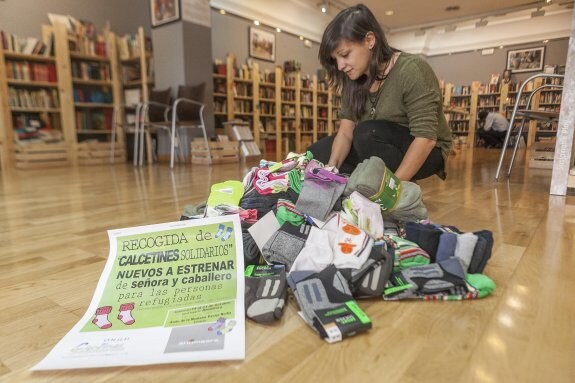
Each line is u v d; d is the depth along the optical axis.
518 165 3.97
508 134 2.52
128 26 5.59
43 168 4.21
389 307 0.69
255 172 1.10
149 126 4.75
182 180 2.80
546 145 4.44
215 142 4.43
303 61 8.20
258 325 0.63
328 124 8.34
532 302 0.70
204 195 2.06
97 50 4.94
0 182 2.87
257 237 0.83
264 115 6.80
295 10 7.59
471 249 0.76
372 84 1.29
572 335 0.59
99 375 0.52
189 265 0.77
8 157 4.24
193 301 0.68
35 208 1.78
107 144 4.93
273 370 0.51
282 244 0.80
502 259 0.94
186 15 4.44
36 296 0.78
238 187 1.07
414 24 8.65
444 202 1.76
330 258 0.74
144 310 0.66
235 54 6.70
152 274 0.75
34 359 0.56
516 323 0.62
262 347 0.57
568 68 1.85
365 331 0.60
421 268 0.75
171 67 4.60
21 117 4.43
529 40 8.74
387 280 0.72
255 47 7.04
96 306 0.69
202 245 0.80
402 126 1.38
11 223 1.47
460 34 9.50
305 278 0.69
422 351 0.55
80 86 4.98
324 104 8.20
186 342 0.57
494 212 1.53
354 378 0.49
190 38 4.52
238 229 0.82
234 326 0.60
